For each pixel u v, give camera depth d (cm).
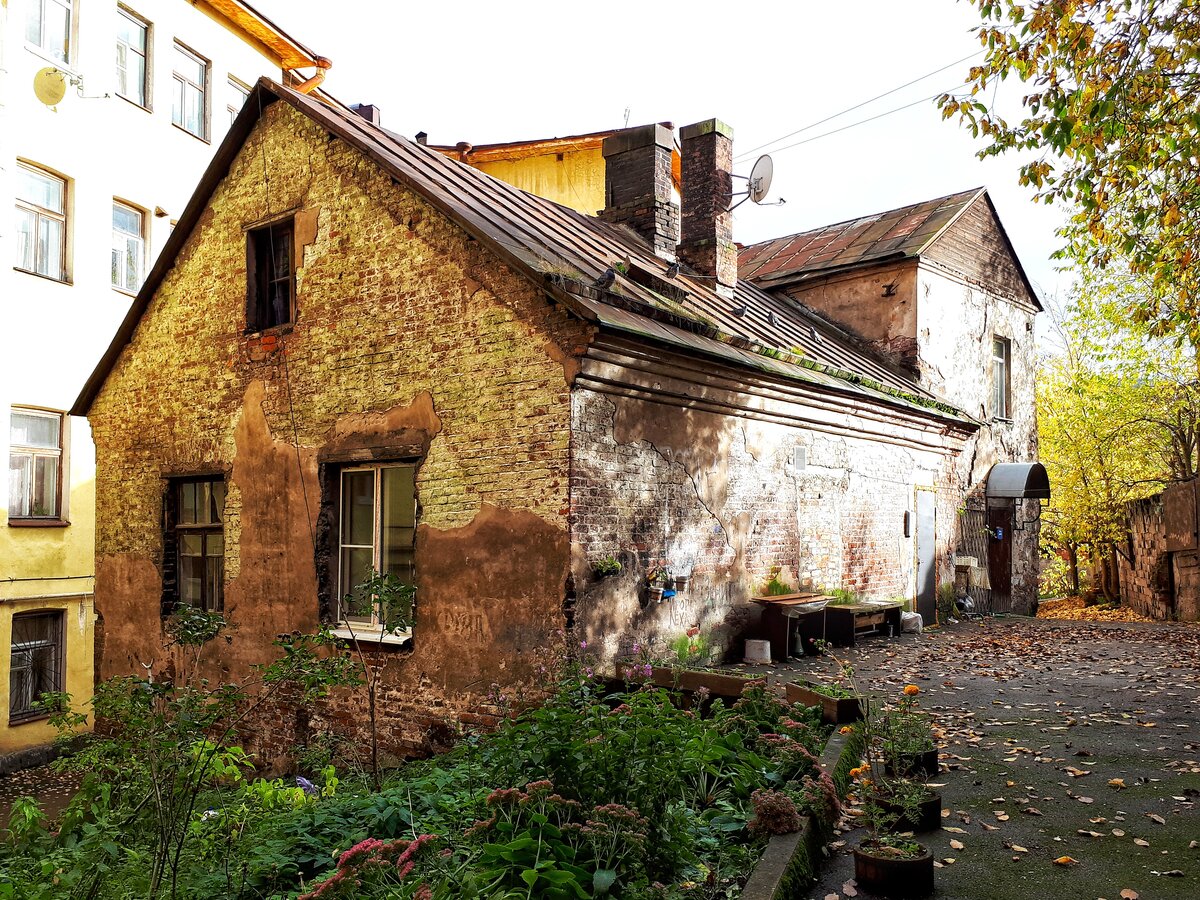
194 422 1063
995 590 1667
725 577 950
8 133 1365
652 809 420
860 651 1078
